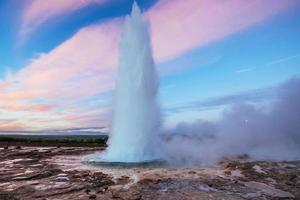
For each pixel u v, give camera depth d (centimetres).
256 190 1227
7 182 1333
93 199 1052
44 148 3169
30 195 1110
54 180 1355
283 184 1346
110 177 1409
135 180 1352
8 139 4347
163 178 1384
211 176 1462
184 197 1087
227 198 1092
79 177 1413
